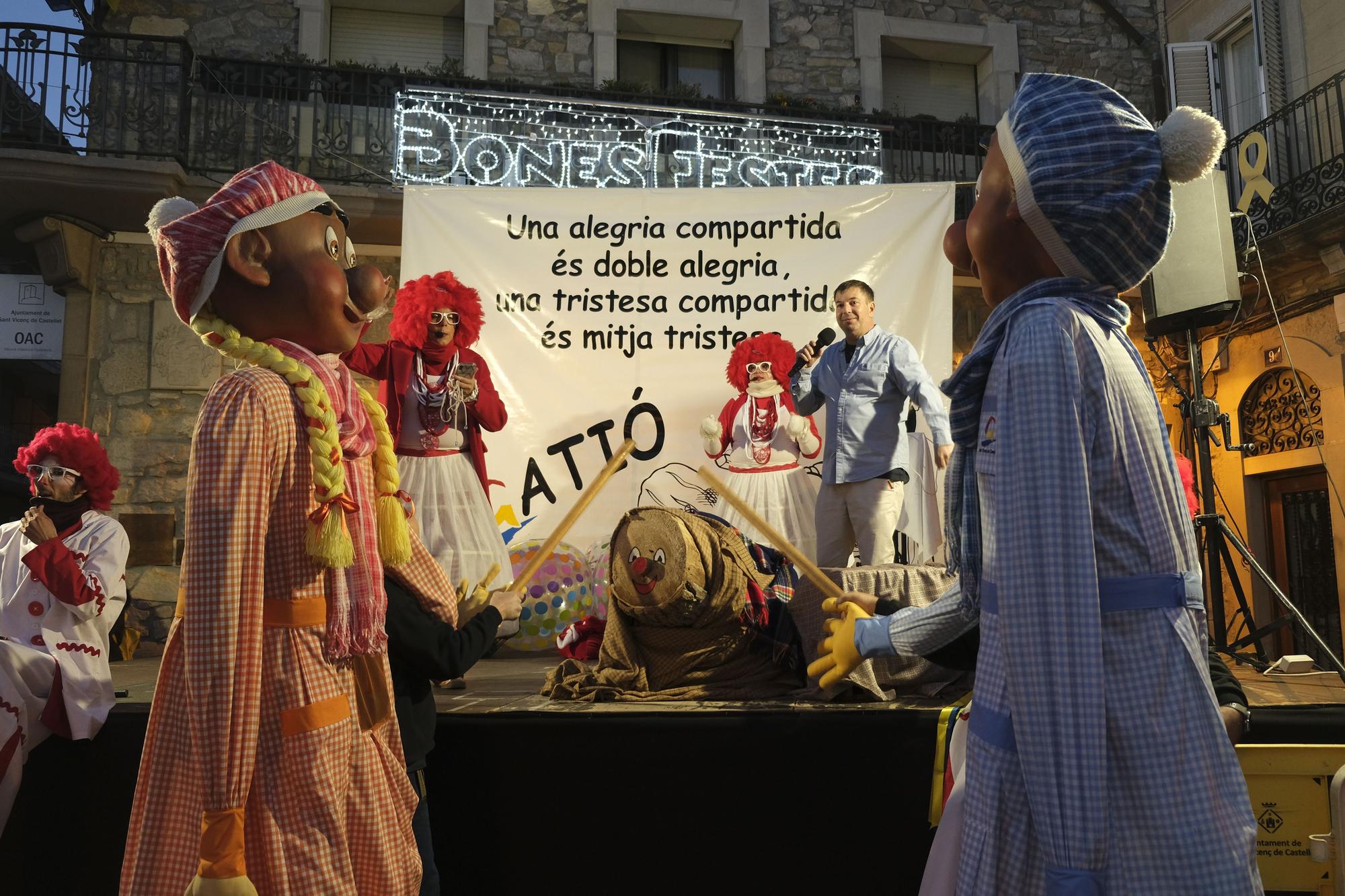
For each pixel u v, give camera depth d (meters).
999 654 1.29
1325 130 8.41
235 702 1.38
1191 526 1.28
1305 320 8.04
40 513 2.86
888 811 2.32
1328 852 1.99
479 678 3.57
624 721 2.34
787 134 8.82
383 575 1.72
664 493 4.92
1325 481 8.02
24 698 2.43
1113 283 1.34
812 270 5.02
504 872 2.31
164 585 7.12
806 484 4.86
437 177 8.09
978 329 8.38
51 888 2.42
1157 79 10.30
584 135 8.40
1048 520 1.19
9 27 7.25
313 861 1.42
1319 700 2.47
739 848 2.31
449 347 3.91
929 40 9.97
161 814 1.44
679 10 9.44
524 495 4.91
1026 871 1.19
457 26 9.39
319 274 1.68
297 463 1.55
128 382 7.38
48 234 7.18
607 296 5.04
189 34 8.45
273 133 8.16
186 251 1.62
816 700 2.54
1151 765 1.15
